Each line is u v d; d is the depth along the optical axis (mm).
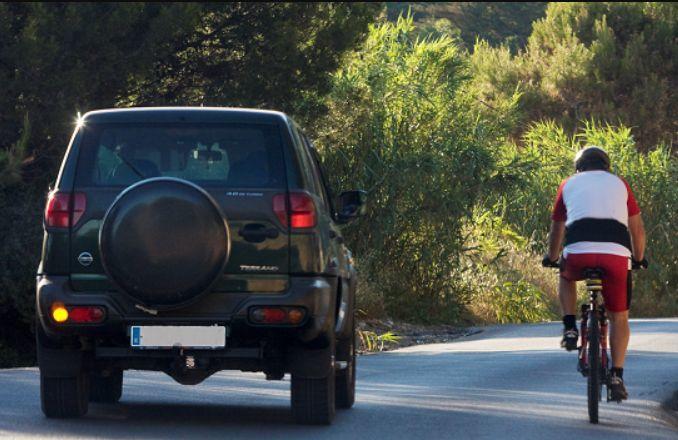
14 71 42719
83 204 18938
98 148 19328
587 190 21516
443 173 57562
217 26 49500
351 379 22891
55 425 19438
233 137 19406
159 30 45000
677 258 79875
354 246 56812
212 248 18266
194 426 19828
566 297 21750
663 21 125250
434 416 21844
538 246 77000
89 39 43562
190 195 18297
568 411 22875
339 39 50719
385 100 58656
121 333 18734
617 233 21219
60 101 43188
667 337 43688
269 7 49812
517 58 129875
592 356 20859
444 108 60125
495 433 19703
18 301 43531
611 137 84312
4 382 26578
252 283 18797
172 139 19422
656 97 120375
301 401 19906
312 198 19203
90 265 18812
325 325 19125
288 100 50219
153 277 18203
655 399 24938
